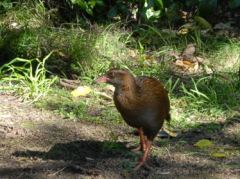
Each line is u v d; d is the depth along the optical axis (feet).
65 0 52.21
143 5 51.29
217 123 38.01
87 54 45.37
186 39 49.39
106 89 42.24
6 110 37.73
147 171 31.48
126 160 32.48
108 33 48.34
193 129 37.06
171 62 47.24
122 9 52.34
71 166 31.22
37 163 31.73
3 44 46.44
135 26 51.26
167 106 32.63
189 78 44.62
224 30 52.01
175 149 34.32
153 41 49.39
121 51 47.32
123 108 31.01
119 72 30.71
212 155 33.55
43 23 49.39
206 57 47.93
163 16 52.80
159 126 32.01
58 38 46.85
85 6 50.08
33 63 45.03
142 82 31.40
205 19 52.90
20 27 48.03
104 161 32.30
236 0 51.60
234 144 35.40
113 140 34.81
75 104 39.32
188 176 31.09
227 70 45.91
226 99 41.04
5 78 40.96
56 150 33.37
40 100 39.42
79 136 35.19
